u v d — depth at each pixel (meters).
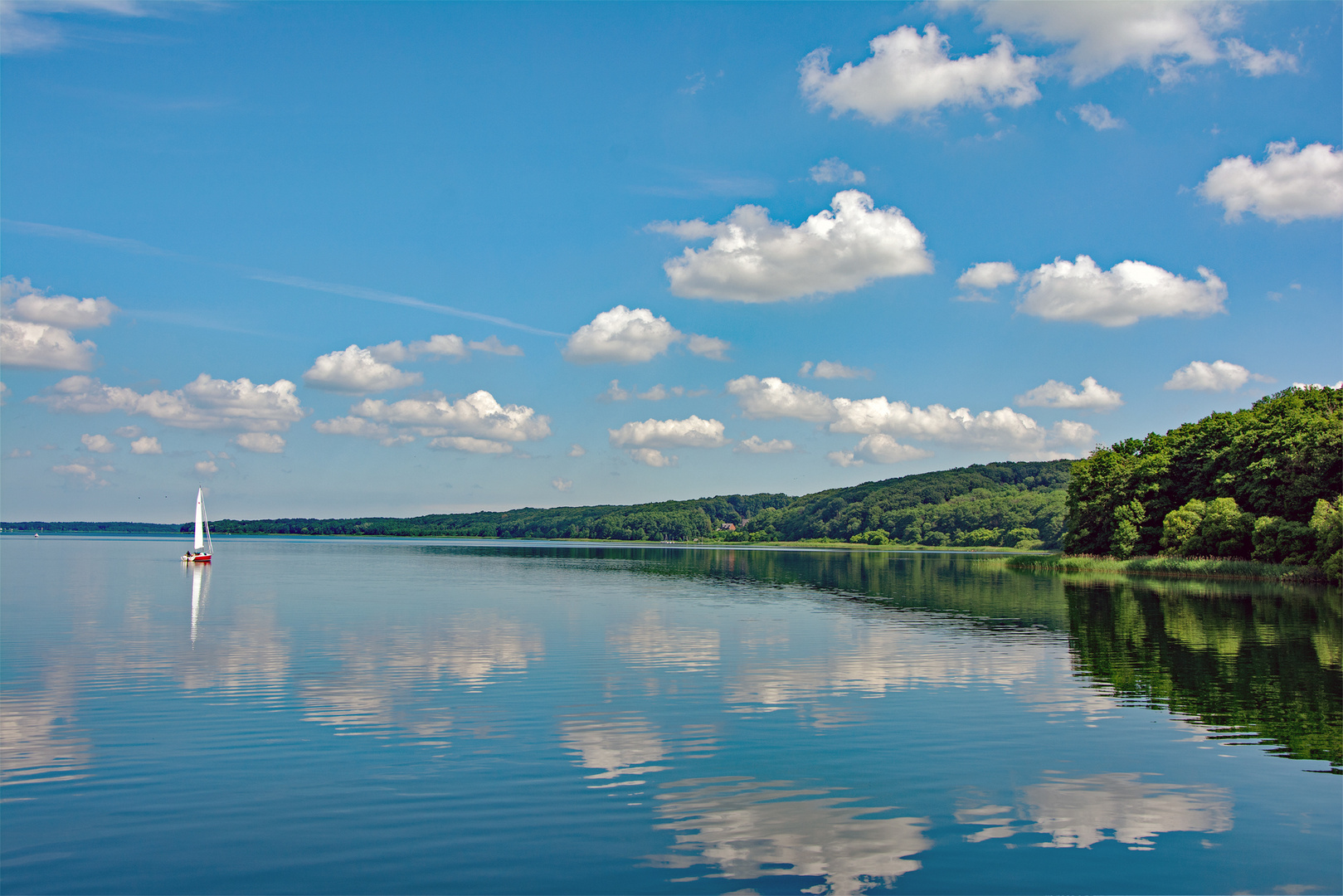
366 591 74.69
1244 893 14.37
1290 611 56.34
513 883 14.60
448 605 61.38
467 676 32.62
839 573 109.81
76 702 27.88
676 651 39.00
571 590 77.19
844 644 41.50
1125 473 118.94
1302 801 18.59
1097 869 15.22
